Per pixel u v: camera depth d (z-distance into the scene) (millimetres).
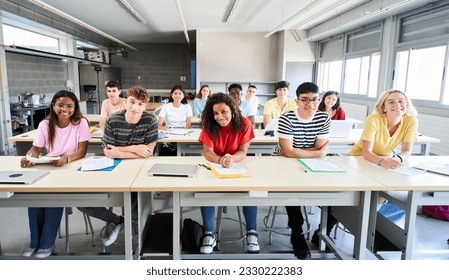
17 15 5895
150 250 2045
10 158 2334
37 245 2209
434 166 2160
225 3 6328
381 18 6070
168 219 2416
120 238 2697
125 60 11852
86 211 2352
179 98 4316
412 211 1903
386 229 2148
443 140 4633
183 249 2174
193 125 5027
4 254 2305
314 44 9141
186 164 2182
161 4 6398
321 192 1888
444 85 4840
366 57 6934
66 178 1872
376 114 2422
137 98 2229
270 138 3455
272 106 4227
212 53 9641
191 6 6559
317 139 2473
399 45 5711
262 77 9789
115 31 9562
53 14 7113
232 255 2115
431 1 4797
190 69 12016
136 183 1795
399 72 5879
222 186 1762
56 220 2180
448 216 3094
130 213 1830
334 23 7387
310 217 3166
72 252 2477
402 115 2373
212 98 2260
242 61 9695
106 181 1825
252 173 2010
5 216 3121
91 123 4863
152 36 10500
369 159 2328
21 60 6832
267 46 9648
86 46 9984
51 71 8141
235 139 2355
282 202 1877
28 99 6656
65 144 2324
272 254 2180
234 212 3270
